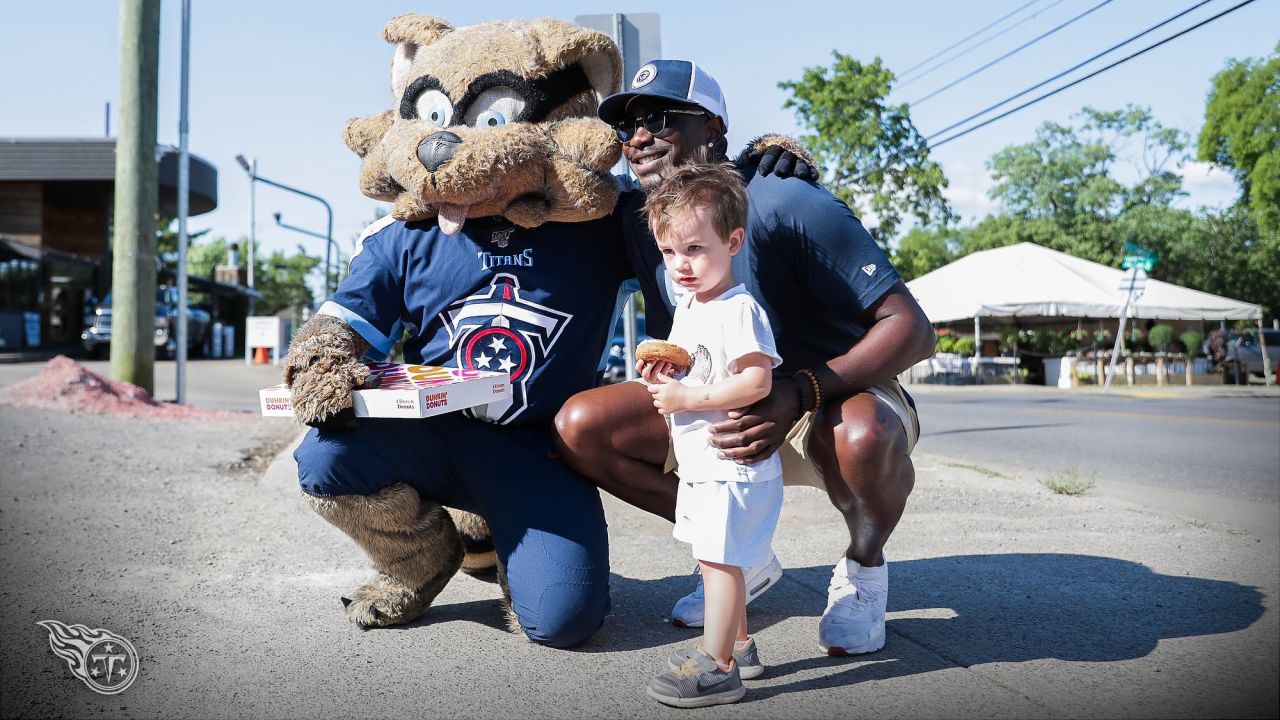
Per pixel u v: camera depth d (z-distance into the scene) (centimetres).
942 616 314
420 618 314
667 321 313
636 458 293
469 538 349
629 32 620
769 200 285
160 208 3231
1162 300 2383
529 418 303
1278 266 4441
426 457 294
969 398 1881
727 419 246
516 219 298
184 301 1101
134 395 963
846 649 273
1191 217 4844
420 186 285
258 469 640
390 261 307
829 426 270
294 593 342
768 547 249
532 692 247
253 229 4159
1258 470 765
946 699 240
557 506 285
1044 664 266
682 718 229
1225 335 2581
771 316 298
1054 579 362
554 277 304
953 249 6012
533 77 309
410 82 318
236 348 3972
